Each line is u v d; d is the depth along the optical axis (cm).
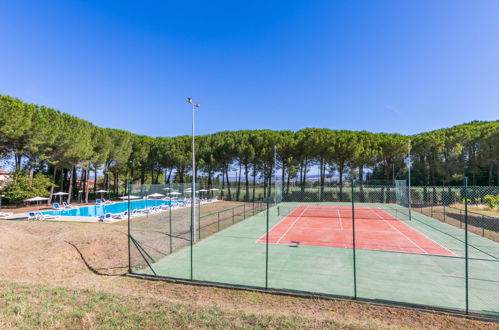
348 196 3778
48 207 2953
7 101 2438
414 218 2128
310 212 2612
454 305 636
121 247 1207
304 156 3766
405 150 3391
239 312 550
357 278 820
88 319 481
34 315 486
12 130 2362
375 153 3388
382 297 684
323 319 526
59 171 3809
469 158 2948
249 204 3491
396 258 1033
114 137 3944
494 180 3061
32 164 2830
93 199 4247
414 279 811
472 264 951
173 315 512
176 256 1074
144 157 4403
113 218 2172
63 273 898
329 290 730
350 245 1258
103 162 3616
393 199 3506
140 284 788
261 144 3862
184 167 4262
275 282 791
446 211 2345
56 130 2766
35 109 2708
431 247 1205
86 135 3250
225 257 1059
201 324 477
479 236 1441
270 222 1995
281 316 528
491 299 668
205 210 2756
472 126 3209
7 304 534
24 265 955
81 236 1374
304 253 1116
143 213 2492
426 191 3100
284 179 4141
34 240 1311
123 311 524
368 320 554
